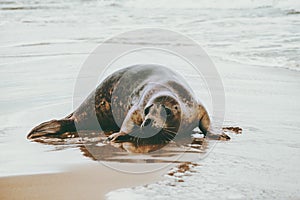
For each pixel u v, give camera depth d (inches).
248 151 711.7
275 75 1312.7
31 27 2172.7
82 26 2167.8
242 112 952.9
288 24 1974.7
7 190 553.6
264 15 2167.8
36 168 634.8
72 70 1371.8
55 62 1492.4
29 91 1155.3
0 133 833.5
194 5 2491.4
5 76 1330.0
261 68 1390.3
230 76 1291.8
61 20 2326.5
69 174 605.6
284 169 636.7
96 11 2532.0
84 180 582.6
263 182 585.0
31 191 548.4
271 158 682.8
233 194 544.1
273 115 936.3
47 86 1198.9
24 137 801.6
